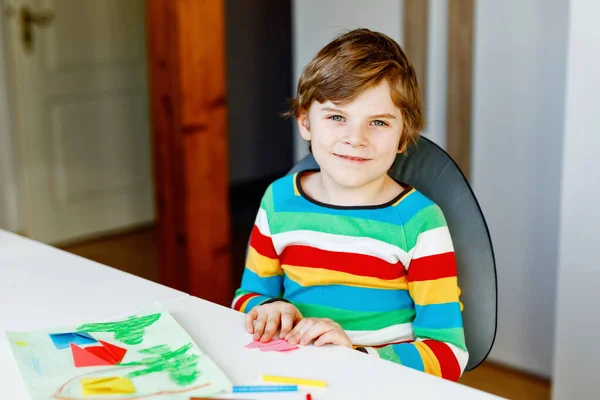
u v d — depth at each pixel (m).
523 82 2.20
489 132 2.30
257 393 0.82
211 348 0.94
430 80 2.36
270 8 4.69
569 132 1.86
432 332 1.14
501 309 2.41
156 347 0.93
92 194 3.89
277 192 1.28
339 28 2.54
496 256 2.38
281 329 1.00
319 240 1.21
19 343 0.94
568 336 1.96
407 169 1.31
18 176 3.70
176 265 2.58
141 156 4.07
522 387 2.31
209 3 2.38
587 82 1.81
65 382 0.84
